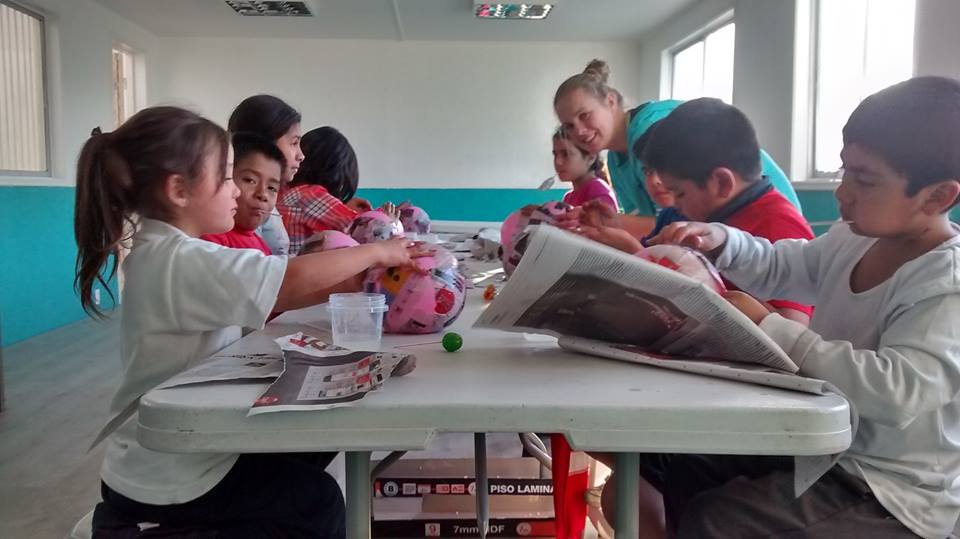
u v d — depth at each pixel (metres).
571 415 0.70
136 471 0.95
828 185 4.34
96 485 2.40
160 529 0.94
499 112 8.22
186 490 0.93
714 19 6.15
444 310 1.12
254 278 0.96
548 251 0.82
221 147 1.12
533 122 8.24
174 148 1.06
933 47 3.26
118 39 6.95
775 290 1.22
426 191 8.29
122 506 0.95
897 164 0.89
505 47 8.15
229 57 8.01
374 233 1.79
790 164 4.85
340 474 1.43
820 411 0.69
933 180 0.89
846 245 1.11
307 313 1.36
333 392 0.72
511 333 1.14
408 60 8.13
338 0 6.49
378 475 1.69
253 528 0.96
